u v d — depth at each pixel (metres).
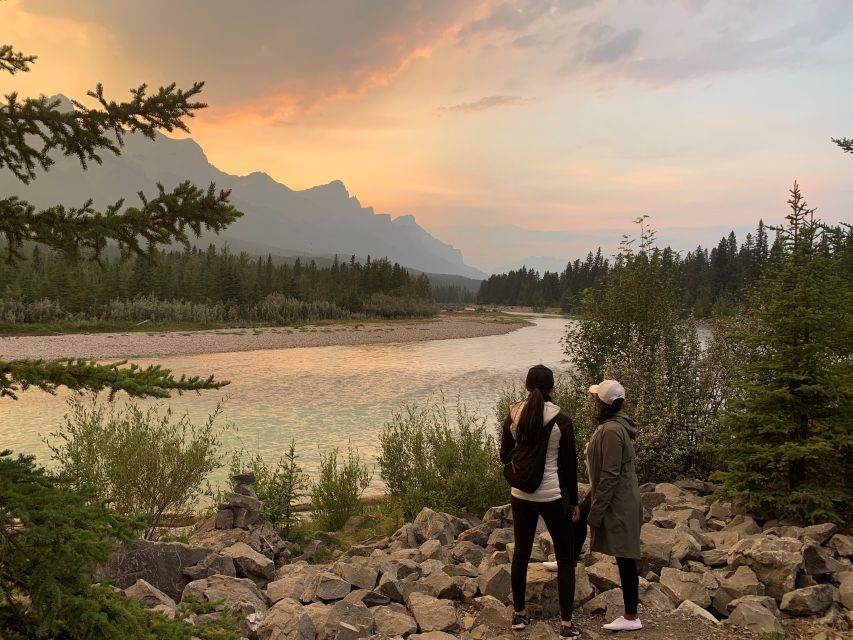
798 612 5.91
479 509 10.88
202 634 3.61
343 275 158.38
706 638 5.46
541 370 5.56
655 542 7.25
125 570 6.29
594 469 5.65
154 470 8.44
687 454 11.50
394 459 11.75
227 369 42.91
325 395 30.77
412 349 65.69
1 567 3.14
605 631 5.61
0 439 19.14
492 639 5.53
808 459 8.77
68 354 50.50
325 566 7.38
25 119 3.48
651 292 13.13
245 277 131.38
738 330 12.15
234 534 7.95
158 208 3.55
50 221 3.47
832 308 9.00
